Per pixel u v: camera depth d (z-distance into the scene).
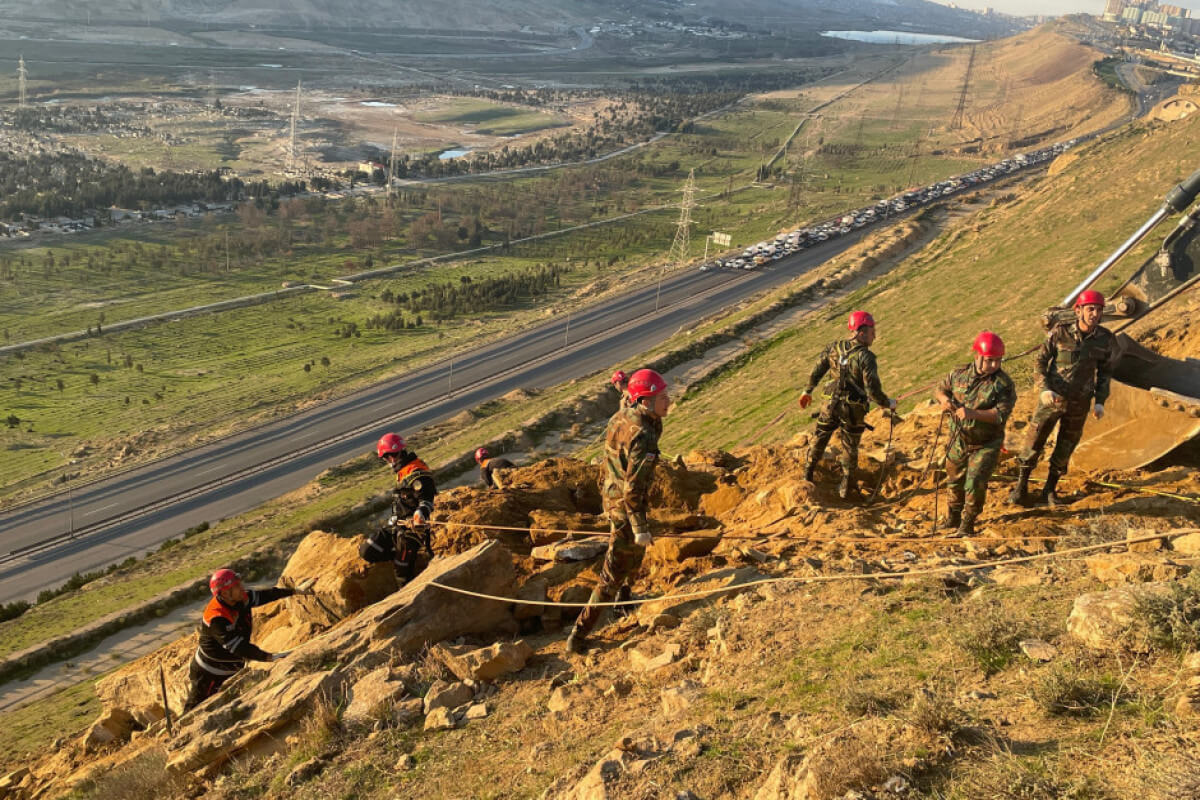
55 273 192.25
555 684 7.41
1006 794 3.94
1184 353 15.59
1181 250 11.37
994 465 8.71
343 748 7.09
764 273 155.88
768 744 5.13
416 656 8.23
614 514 8.07
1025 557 7.10
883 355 60.41
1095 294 8.88
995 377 8.57
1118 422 10.77
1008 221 101.75
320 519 61.25
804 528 9.73
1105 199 83.94
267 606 12.13
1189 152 86.31
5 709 42.38
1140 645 4.92
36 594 68.06
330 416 103.50
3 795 11.41
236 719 7.96
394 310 172.00
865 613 6.75
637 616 8.34
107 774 8.56
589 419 80.50
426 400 106.50
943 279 82.25
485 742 6.66
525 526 10.91
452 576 8.80
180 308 172.75
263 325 163.62
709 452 13.51
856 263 119.94
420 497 9.88
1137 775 3.76
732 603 7.76
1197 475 9.55
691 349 92.75
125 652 47.25
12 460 103.75
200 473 90.00
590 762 5.67
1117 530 7.84
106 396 127.75
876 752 4.47
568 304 152.25
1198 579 5.16
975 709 4.83
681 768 5.15
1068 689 4.59
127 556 74.00
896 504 10.38
